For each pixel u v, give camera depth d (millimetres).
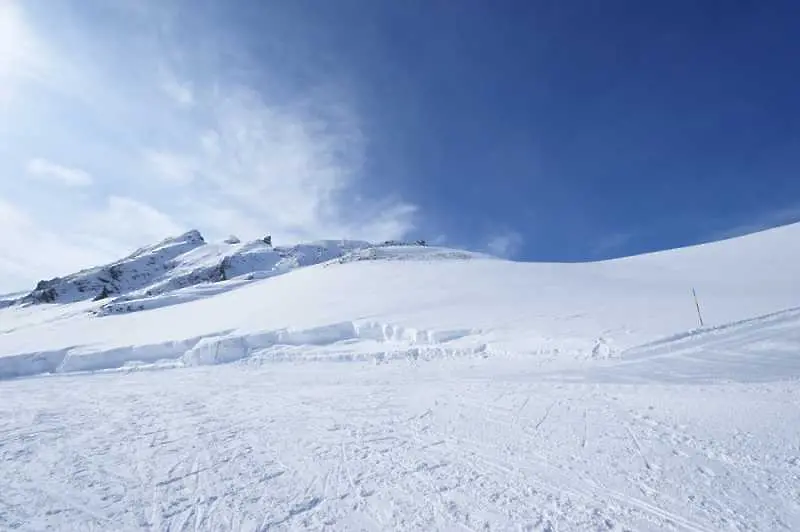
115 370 24766
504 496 5695
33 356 27656
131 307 69625
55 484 6504
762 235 42094
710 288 27453
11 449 8359
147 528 5164
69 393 16844
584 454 6965
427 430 8727
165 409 12383
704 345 15172
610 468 6387
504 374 14648
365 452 7562
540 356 17109
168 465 7246
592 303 24609
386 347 22125
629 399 10109
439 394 12148
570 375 13555
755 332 15766
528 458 6941
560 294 28125
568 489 5816
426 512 5352
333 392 13695
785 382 10602
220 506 5672
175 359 25766
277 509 5551
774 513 4980
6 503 5867
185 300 73562
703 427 7762
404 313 26297
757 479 5773
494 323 22062
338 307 29922
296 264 182500
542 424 8680
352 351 22219
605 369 13984
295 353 23203
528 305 25469
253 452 7812
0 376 26203
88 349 28234
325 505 5621
